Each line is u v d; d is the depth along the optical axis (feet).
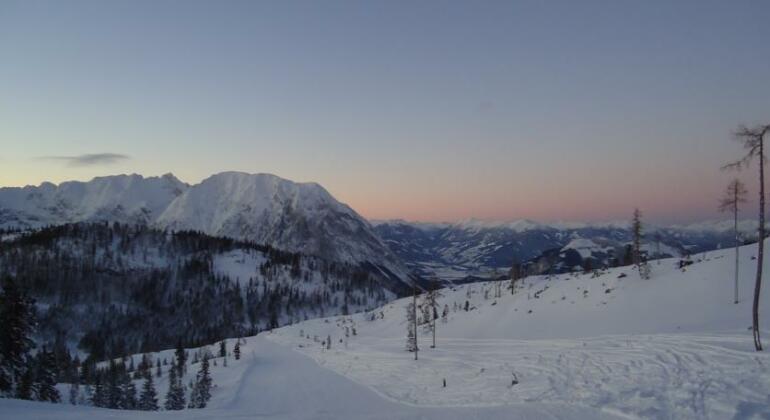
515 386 103.24
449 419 77.82
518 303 264.93
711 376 77.66
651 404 70.44
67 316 618.03
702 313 154.81
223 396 200.03
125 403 229.25
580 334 173.37
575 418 70.79
